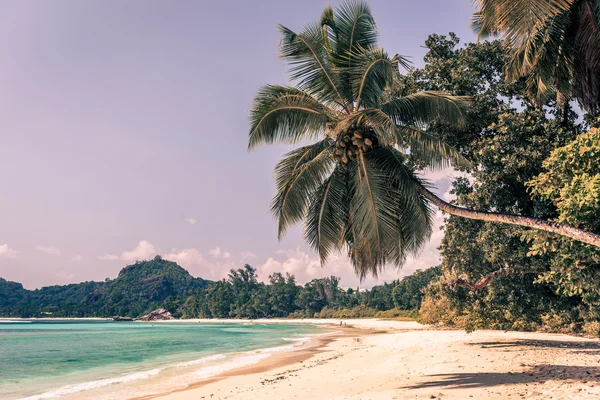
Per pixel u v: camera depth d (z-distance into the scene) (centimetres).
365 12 1362
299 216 1268
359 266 1303
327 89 1294
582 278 1081
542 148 1515
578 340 2483
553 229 919
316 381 1535
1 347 4278
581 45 1180
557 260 1210
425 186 1249
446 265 2027
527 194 1642
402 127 1232
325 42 1358
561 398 819
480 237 1717
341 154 1230
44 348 4128
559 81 1329
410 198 1213
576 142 1009
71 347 4209
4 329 9994
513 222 988
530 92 1633
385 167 1218
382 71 1173
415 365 1734
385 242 1158
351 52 1310
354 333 6166
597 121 1335
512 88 1764
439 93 1159
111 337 6016
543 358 1627
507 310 2056
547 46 1219
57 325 13838
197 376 2005
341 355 2691
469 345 2366
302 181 1239
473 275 1919
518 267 1694
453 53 1986
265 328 9100
